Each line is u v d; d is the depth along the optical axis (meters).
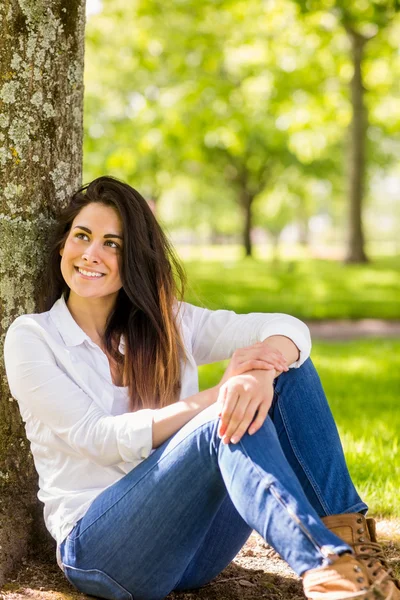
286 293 19.30
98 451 2.84
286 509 2.48
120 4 16.45
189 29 16.89
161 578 2.84
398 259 39.38
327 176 35.97
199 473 2.67
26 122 3.44
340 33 18.39
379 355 10.45
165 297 3.21
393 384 8.27
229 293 19.02
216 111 16.41
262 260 37.66
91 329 3.24
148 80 19.86
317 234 94.62
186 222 63.31
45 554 3.48
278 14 16.11
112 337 3.24
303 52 18.39
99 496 2.86
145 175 26.59
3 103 3.40
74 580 2.97
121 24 17.23
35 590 3.05
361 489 4.55
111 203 3.15
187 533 2.75
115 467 2.99
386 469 4.88
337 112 21.50
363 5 12.42
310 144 21.95
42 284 3.44
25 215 3.45
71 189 3.65
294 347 3.09
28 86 3.43
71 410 2.89
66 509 2.93
